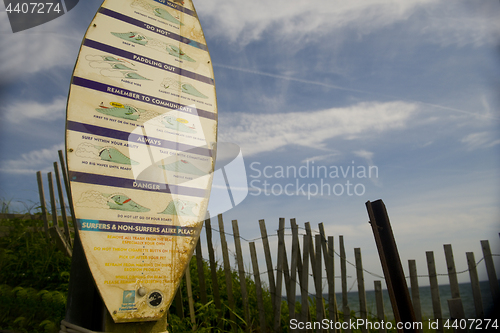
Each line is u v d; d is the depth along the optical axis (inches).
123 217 85.1
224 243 165.6
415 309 124.0
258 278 157.9
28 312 126.2
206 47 115.9
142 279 84.3
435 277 124.9
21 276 147.9
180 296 157.6
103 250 80.7
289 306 149.3
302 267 150.9
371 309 162.4
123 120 91.7
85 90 87.9
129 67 97.0
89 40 92.4
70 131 83.0
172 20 110.3
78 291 87.4
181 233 93.3
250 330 155.9
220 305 163.6
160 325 85.6
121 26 99.1
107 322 78.8
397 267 116.5
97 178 83.7
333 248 145.2
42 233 183.8
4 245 166.9
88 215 80.4
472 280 121.2
